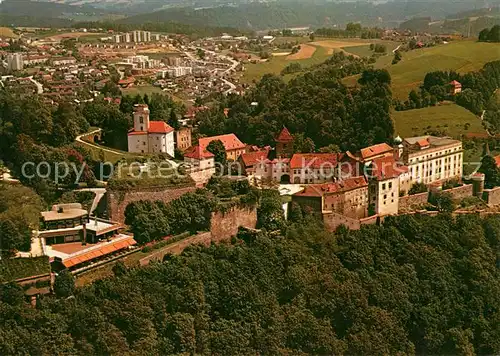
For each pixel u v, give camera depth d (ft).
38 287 627.87
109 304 622.95
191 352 637.71
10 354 555.28
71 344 584.40
